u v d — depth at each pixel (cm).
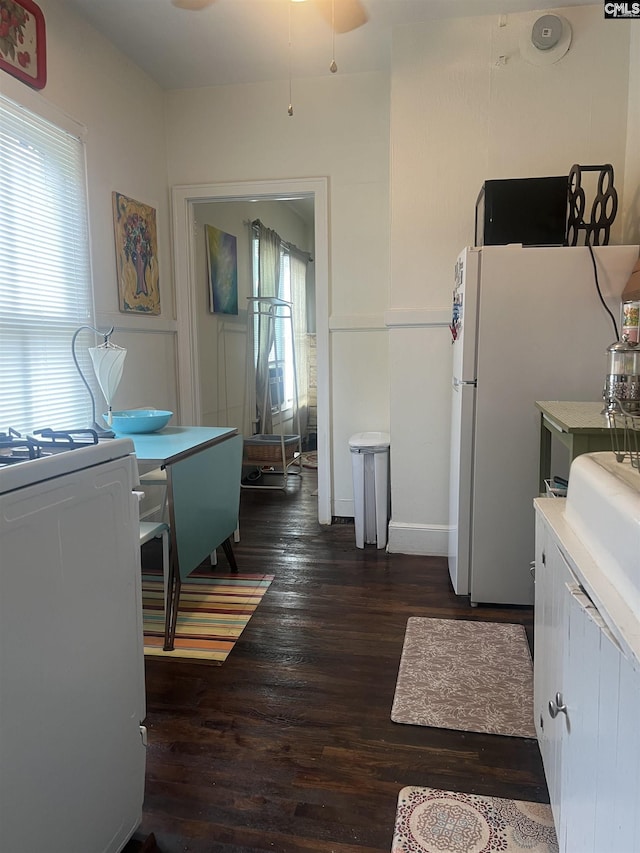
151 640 233
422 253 306
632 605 82
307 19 285
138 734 131
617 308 232
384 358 363
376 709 188
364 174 350
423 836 137
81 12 276
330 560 319
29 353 249
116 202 311
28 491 93
